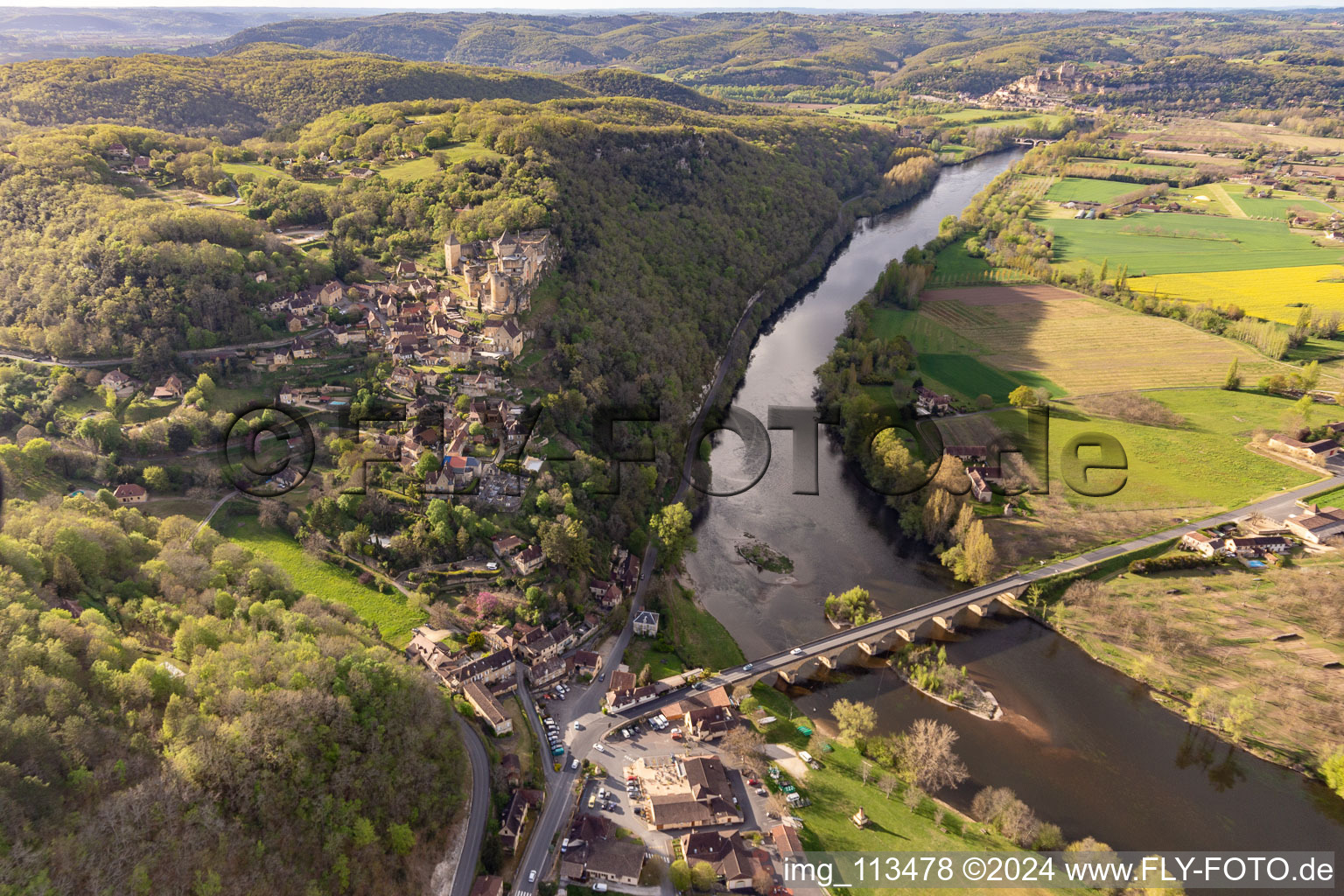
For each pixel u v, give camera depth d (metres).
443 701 141.25
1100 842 139.38
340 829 111.75
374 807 117.25
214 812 103.44
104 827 95.62
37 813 93.19
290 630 138.88
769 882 124.62
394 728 125.12
